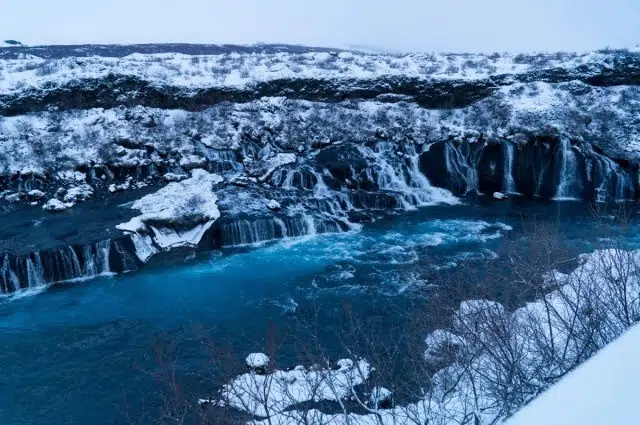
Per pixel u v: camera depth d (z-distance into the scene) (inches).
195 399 454.6
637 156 1079.6
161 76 1228.5
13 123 1082.7
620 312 376.2
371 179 1103.6
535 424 66.3
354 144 1190.3
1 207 952.9
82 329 642.2
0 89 1099.9
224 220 900.0
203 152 1134.4
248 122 1193.4
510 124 1173.1
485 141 1167.6
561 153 1114.7
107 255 810.2
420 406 366.3
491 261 727.1
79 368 557.0
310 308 665.0
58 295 740.7
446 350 386.3
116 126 1125.1
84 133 1098.7
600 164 1089.4
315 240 913.5
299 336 586.6
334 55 1493.6
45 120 1104.2
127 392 508.4
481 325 395.9
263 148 1167.0
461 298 486.6
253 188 1050.1
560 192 1112.2
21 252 769.6
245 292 724.7
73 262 791.7
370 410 343.6
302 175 1075.9
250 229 904.9
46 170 1021.2
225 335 609.0
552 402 69.9
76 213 932.6
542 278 465.4
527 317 396.5
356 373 427.8
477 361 388.8
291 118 1213.7
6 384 531.5
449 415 339.3
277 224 923.4
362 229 960.9
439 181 1154.7
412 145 1192.8
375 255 837.8
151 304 703.1
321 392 388.8
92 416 477.4
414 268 762.2
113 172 1064.2
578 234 844.0
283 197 1022.4
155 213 882.1
